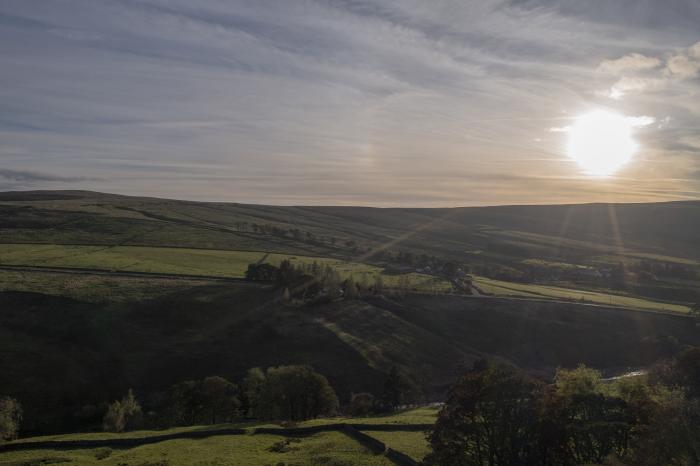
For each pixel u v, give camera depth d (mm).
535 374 154250
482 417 48062
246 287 185500
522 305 192125
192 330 154125
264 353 146500
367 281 198500
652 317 184250
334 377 138125
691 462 36219
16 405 92188
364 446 63250
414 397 122062
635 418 44500
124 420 96125
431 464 48031
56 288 164875
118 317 152625
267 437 69812
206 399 98625
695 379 78938
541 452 45812
